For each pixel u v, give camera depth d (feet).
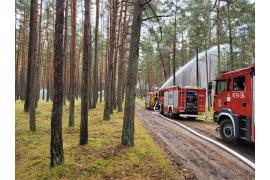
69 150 31.30
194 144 37.45
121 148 31.71
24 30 116.57
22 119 60.70
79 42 138.10
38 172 25.54
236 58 75.77
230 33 72.74
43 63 142.82
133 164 26.37
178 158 29.73
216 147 35.50
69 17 101.04
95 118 64.28
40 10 95.14
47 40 112.88
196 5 82.48
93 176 23.70
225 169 26.02
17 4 98.22
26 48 125.80
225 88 39.37
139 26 33.58
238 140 38.19
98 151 30.45
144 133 44.37
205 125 59.93
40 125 54.65
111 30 65.21
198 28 80.53
